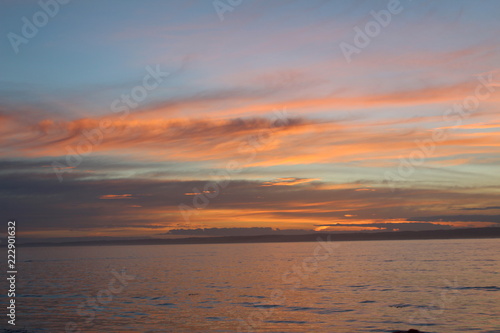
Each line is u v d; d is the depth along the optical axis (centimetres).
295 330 4000
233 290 7150
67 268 13400
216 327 4156
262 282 8381
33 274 11044
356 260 15225
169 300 6016
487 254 17162
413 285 7406
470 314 4619
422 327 4038
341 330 3981
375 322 4312
